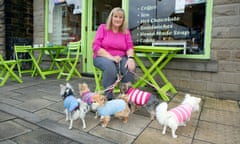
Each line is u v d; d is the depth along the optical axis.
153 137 1.96
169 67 3.68
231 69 3.17
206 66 3.33
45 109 2.68
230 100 3.19
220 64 3.25
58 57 5.29
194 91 3.50
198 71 3.44
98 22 5.15
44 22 5.60
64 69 5.15
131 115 2.51
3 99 3.07
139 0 4.00
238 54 3.10
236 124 2.27
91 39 5.01
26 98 3.14
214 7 3.24
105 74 2.63
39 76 5.06
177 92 3.58
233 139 1.93
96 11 5.08
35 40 5.86
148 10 3.92
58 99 3.10
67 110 2.27
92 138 1.94
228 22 3.14
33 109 2.67
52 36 5.62
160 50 2.96
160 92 3.12
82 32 4.99
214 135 2.01
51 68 5.17
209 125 2.24
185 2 3.54
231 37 3.13
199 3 3.40
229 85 3.20
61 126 2.18
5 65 4.08
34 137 1.97
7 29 6.12
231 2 3.10
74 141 1.91
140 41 4.06
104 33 2.86
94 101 2.14
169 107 2.78
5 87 3.83
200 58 3.41
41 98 3.14
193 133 2.05
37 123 2.24
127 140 1.91
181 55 3.56
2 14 6.07
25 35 6.63
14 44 6.27
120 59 2.73
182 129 2.13
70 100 2.19
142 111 2.65
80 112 2.10
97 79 3.16
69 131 2.08
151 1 3.87
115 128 2.15
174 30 3.68
